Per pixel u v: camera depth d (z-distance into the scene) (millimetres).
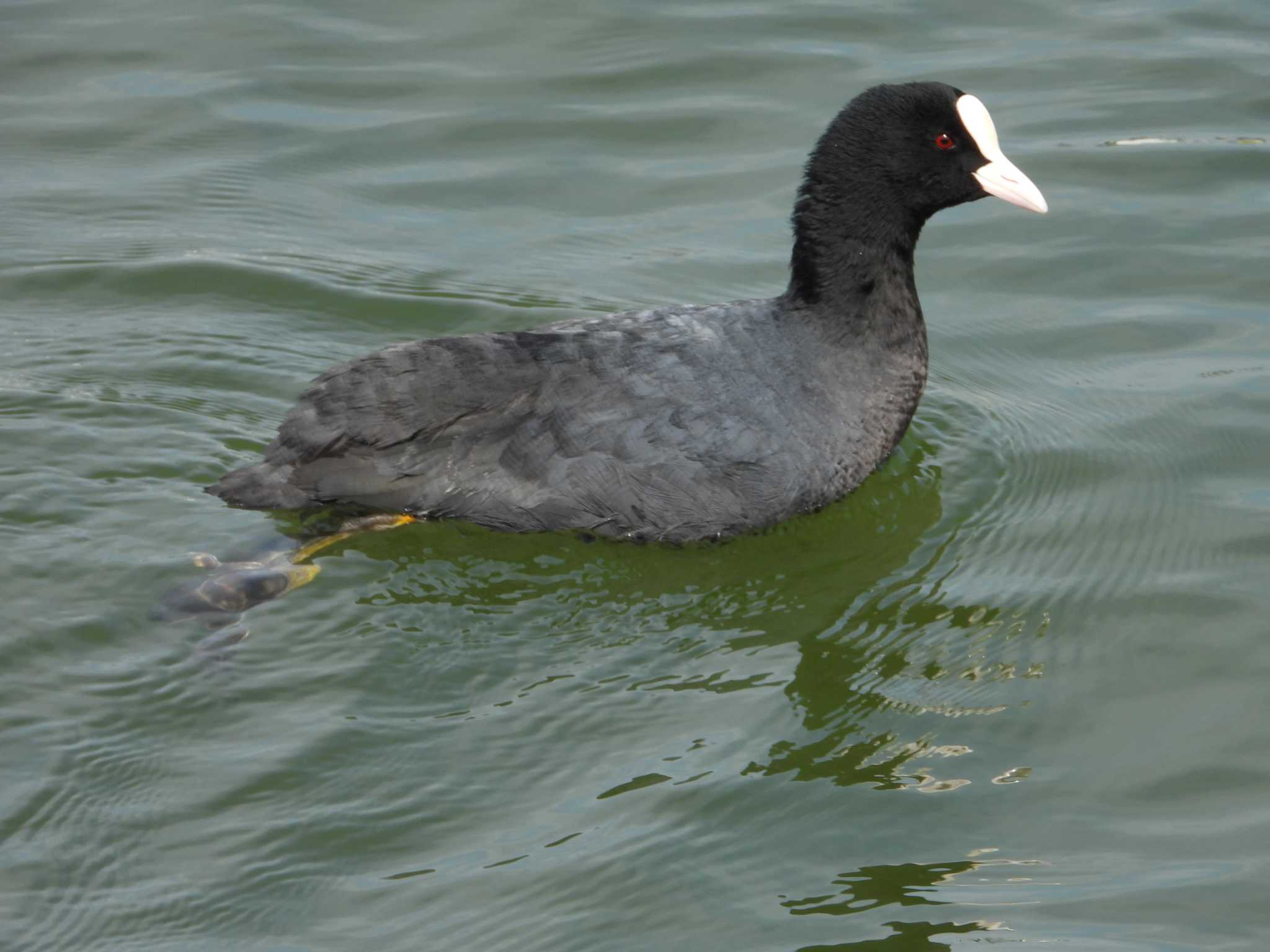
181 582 11461
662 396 12016
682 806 9719
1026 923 8883
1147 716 10695
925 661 11281
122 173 18031
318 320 15680
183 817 9438
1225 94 19328
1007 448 14008
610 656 11133
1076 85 19562
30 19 20859
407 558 11953
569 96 19562
